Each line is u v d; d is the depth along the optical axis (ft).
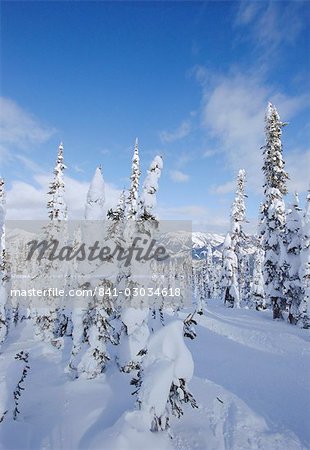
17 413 38.60
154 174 58.90
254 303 143.02
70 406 42.34
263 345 72.69
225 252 144.15
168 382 30.32
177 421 36.04
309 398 41.50
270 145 106.73
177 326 32.94
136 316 57.72
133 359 55.42
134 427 29.40
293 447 30.37
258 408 38.68
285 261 99.09
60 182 99.86
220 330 92.02
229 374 52.80
